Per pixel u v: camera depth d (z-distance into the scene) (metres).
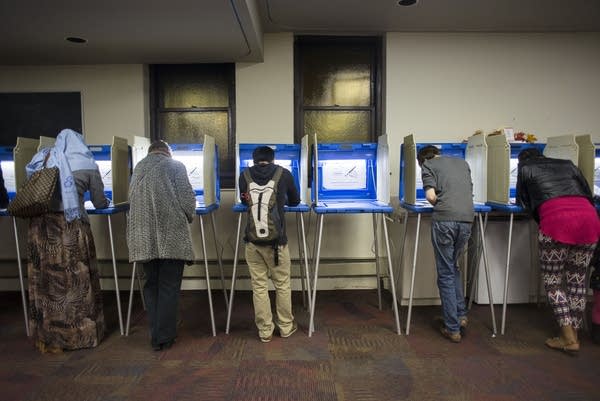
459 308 2.61
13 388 1.98
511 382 2.00
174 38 2.87
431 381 2.02
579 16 3.13
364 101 3.64
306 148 2.85
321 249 3.58
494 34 3.51
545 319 2.87
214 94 3.61
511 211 2.53
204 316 2.96
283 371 2.12
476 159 2.90
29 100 3.56
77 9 2.35
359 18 3.15
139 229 2.26
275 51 3.49
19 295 3.54
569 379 2.03
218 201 3.06
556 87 3.55
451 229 2.40
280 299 2.49
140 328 2.75
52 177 2.27
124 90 3.54
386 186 2.78
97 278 2.51
